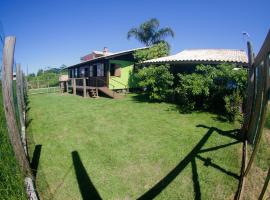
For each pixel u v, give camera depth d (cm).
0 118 548
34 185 378
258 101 472
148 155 559
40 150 592
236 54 1520
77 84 2561
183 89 1145
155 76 1342
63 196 393
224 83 1042
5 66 304
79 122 898
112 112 1098
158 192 407
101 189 415
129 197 394
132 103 1374
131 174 469
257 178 443
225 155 550
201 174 463
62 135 724
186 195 398
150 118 954
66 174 464
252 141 523
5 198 336
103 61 1997
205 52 1691
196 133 729
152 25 2825
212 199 386
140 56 1997
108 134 732
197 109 1112
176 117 964
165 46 2145
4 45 303
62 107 1284
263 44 365
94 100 1587
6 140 444
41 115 1050
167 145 624
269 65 354
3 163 388
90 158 543
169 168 492
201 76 1058
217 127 795
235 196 391
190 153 566
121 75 2025
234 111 873
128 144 638
